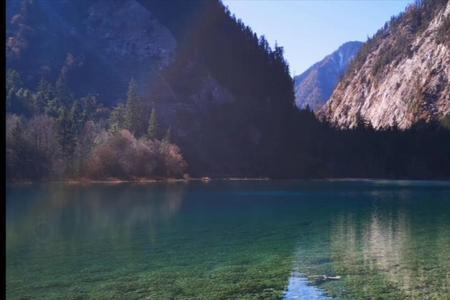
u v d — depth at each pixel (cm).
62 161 9000
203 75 17200
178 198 6391
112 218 4228
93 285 1966
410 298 1717
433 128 16325
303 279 2012
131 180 10200
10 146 8056
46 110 11481
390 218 4191
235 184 10300
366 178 13812
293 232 3400
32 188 7606
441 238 3069
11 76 13888
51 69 16212
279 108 16562
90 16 18875
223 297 1766
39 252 2662
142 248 2781
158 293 1833
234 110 15750
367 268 2205
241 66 18500
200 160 13400
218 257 2511
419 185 10212
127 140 10538
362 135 15025
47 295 1831
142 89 16212
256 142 14688
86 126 10862
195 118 14988
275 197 6688
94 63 17038
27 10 17388
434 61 19600
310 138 14662
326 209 5028
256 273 2133
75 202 5688
